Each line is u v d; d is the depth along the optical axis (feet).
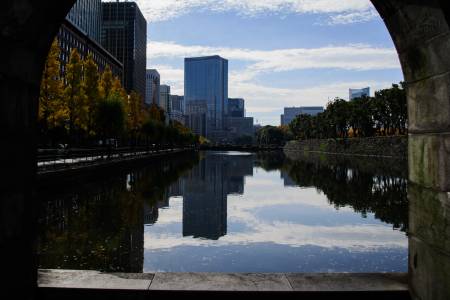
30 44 13.34
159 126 259.80
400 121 212.23
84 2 409.69
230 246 41.63
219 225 52.65
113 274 15.69
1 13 11.65
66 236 43.55
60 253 36.88
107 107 142.10
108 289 14.17
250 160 254.06
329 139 309.01
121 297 14.17
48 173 68.64
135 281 14.96
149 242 42.39
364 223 53.72
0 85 11.79
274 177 127.85
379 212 61.98
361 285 14.88
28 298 13.50
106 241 41.91
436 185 12.78
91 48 345.51
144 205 67.46
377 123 236.22
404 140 187.73
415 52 13.78
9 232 12.24
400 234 47.06
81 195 74.84
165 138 309.01
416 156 14.32
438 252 12.55
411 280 14.53
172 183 105.70
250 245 42.11
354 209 65.10
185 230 49.03
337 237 45.88
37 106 14.30
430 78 13.14
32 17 12.84
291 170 156.66
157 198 76.54
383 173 124.77
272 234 47.44
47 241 41.22
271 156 332.80
